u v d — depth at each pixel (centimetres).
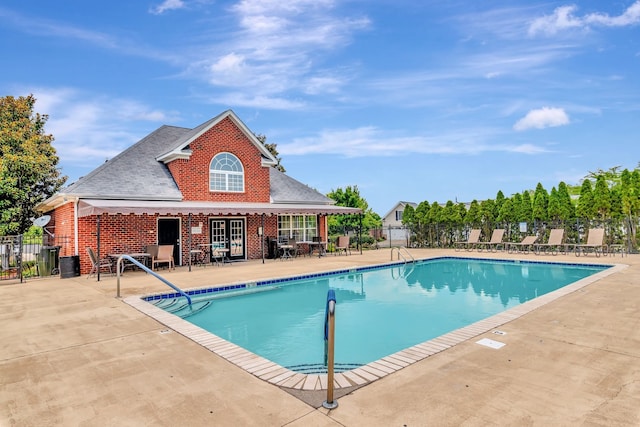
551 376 590
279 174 3291
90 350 755
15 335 864
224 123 2575
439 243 3488
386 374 607
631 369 614
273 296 1523
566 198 2981
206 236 2439
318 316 1235
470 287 1709
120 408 516
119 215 2112
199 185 2445
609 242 2653
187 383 592
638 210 2755
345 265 2166
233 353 725
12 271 2075
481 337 785
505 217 3188
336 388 562
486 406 500
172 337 835
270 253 2703
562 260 2191
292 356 874
